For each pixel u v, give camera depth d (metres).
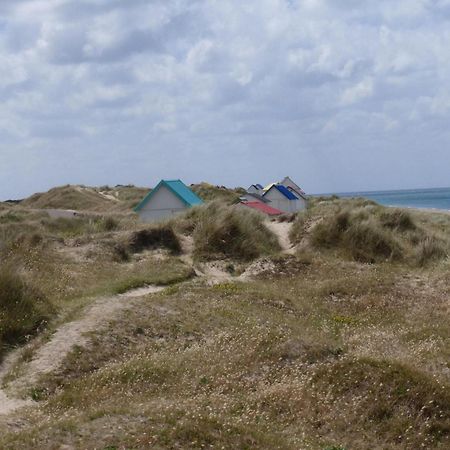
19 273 15.44
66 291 16.89
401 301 17.95
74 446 7.81
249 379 11.63
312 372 11.64
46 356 12.20
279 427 9.72
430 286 19.16
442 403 10.59
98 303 15.31
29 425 9.00
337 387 10.98
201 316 14.97
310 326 15.61
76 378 11.55
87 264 20.45
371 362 11.53
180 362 12.16
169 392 10.91
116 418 8.78
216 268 22.06
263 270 21.20
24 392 10.84
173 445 8.06
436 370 12.45
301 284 19.88
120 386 11.08
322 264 21.73
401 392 10.70
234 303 16.39
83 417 8.90
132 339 13.41
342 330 15.67
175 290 17.31
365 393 10.74
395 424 10.07
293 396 10.70
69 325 13.74
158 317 14.59
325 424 10.07
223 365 12.05
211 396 10.59
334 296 18.52
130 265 21.00
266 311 16.14
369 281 19.39
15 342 13.07
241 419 9.55
